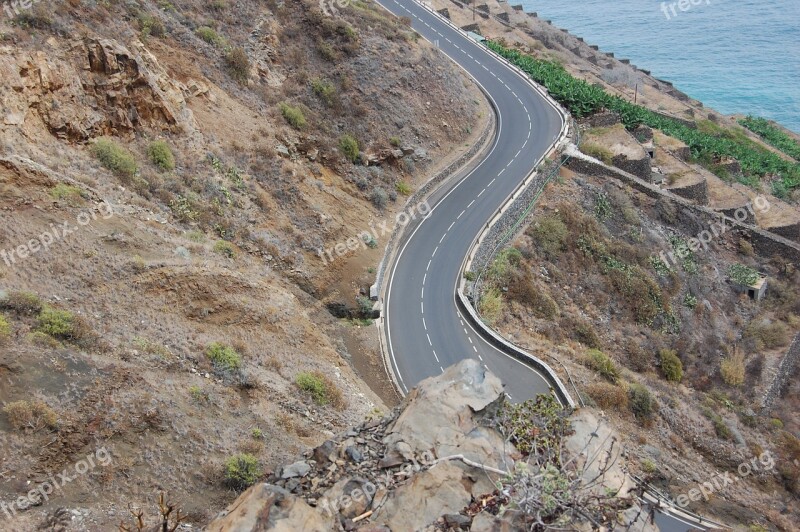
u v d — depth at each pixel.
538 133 58.50
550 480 8.83
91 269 25.80
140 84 35.38
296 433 23.14
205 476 19.05
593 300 45.91
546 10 179.38
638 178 57.50
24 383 19.23
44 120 31.03
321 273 37.44
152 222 30.62
